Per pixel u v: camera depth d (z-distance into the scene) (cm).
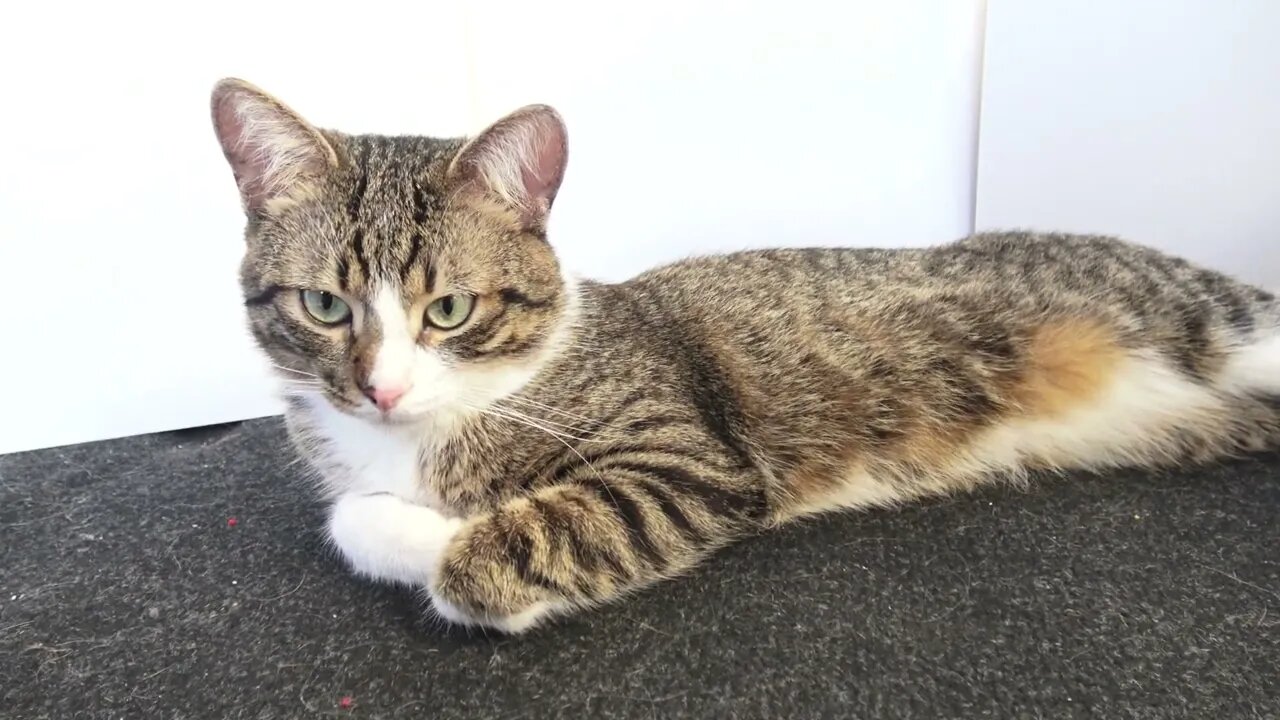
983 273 41
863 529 36
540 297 34
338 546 35
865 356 39
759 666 29
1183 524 35
